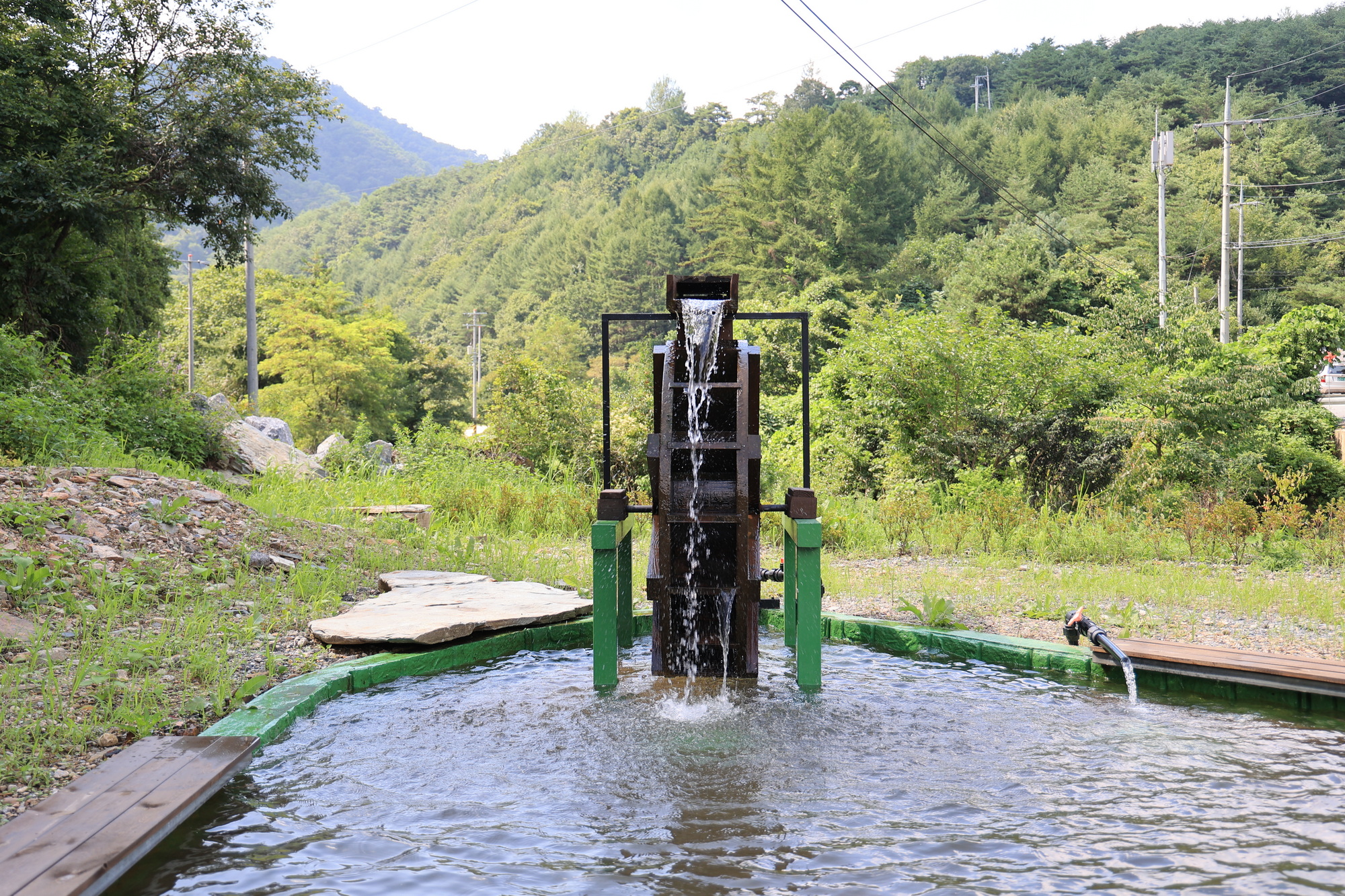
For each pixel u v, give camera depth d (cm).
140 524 776
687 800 385
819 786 399
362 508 1145
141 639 554
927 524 1178
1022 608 750
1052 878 314
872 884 313
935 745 450
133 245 2284
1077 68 10975
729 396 585
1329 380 3080
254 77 1964
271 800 385
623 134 17338
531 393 1986
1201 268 6150
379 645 600
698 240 9919
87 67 1816
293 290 4844
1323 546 1068
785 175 6900
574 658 629
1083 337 1875
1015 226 5856
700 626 565
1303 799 379
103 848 317
